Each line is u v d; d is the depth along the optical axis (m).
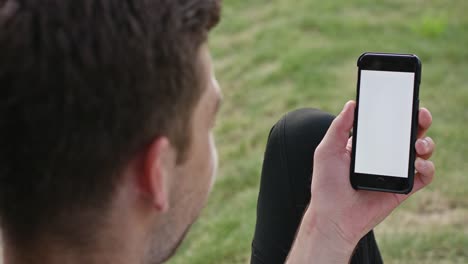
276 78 5.96
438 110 5.27
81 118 0.85
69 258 0.93
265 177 1.97
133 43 0.86
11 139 0.87
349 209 1.26
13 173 0.88
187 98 0.95
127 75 0.86
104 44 0.85
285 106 5.50
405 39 6.38
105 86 0.85
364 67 1.38
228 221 4.27
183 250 4.12
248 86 5.94
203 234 4.25
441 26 6.51
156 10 0.89
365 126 1.35
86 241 0.92
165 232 1.03
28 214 0.91
